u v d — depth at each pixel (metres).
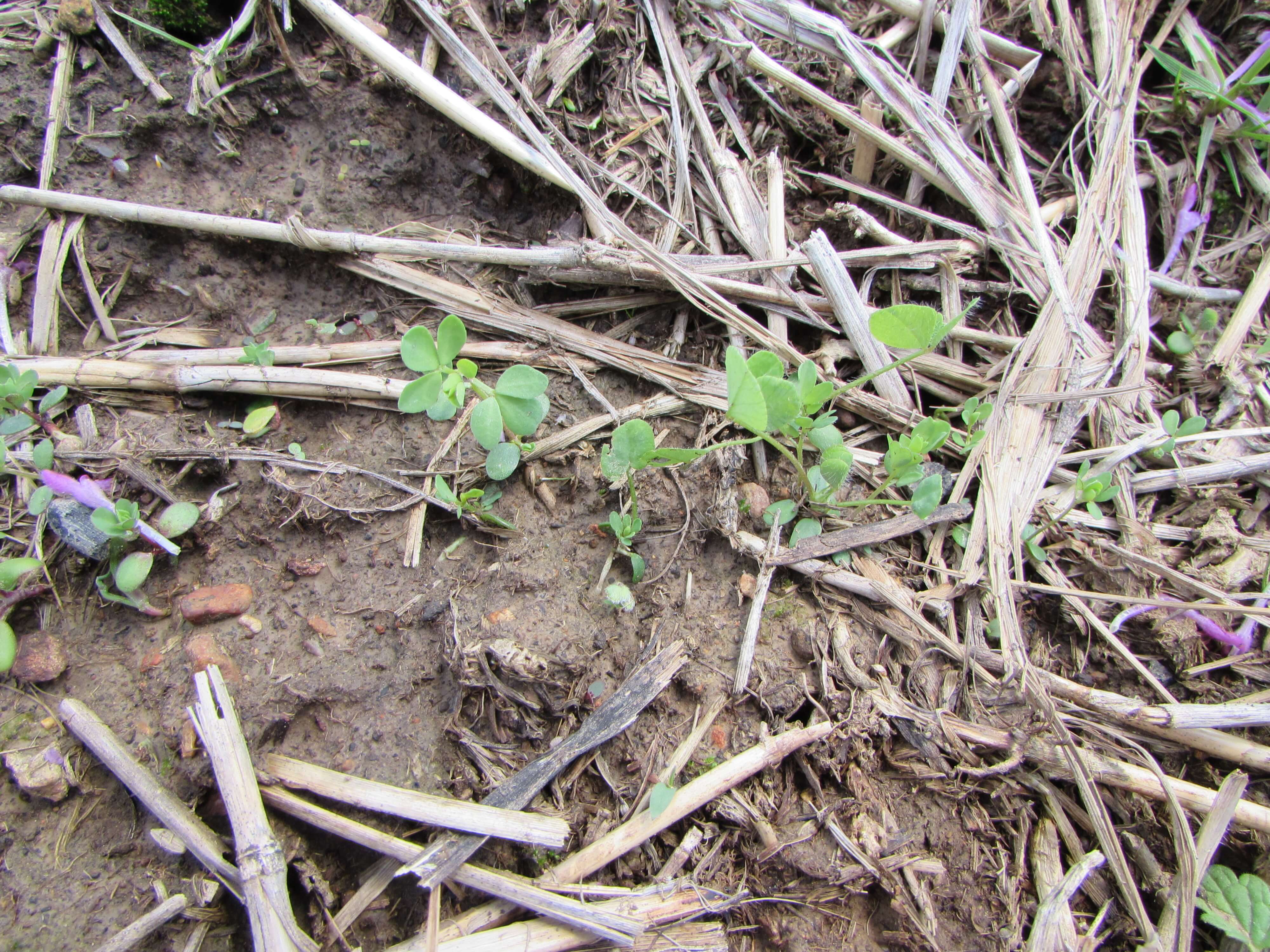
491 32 0.19
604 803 0.15
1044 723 0.15
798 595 0.16
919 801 0.15
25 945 0.13
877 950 0.14
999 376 0.18
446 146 0.19
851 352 0.18
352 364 0.18
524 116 0.18
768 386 0.14
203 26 0.19
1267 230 0.20
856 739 0.15
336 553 0.16
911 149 0.19
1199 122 0.20
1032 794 0.15
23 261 0.17
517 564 0.16
